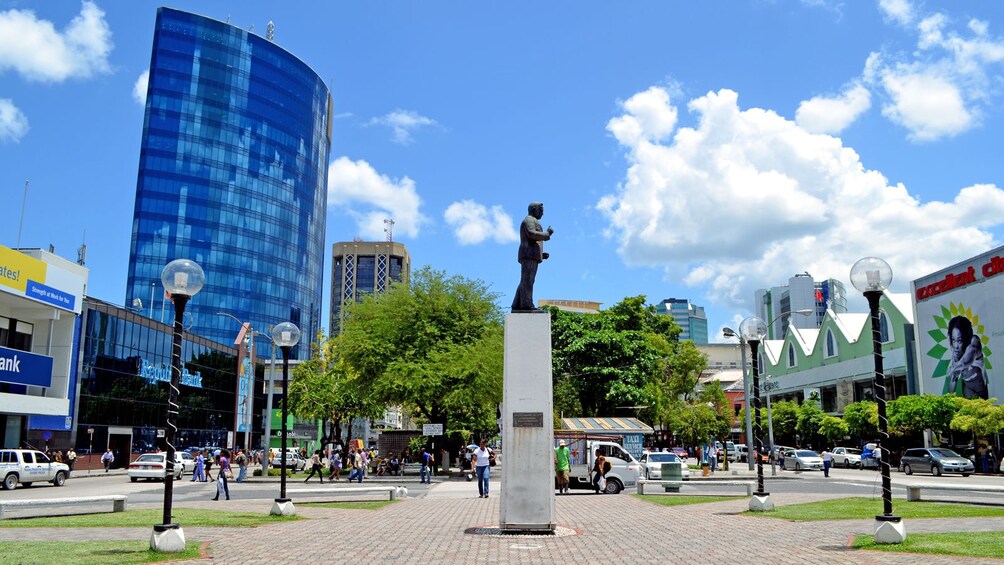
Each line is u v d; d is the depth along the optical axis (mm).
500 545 12109
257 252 117625
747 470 47438
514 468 13586
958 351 46188
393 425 109688
